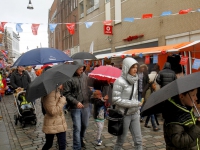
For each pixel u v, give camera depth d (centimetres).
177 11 1190
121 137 360
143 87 658
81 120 426
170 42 1254
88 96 429
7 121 725
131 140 509
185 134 191
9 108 952
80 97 414
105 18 2050
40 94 318
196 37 1081
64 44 3828
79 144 407
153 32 1390
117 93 349
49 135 365
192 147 196
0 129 627
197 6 1066
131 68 347
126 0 1678
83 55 848
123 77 355
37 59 509
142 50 1007
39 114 827
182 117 197
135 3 1565
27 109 645
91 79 457
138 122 361
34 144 505
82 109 420
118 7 1808
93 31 2347
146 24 1455
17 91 686
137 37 1535
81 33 2736
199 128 192
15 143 512
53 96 347
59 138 360
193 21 1091
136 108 353
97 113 477
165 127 207
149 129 596
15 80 733
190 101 203
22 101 662
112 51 1936
